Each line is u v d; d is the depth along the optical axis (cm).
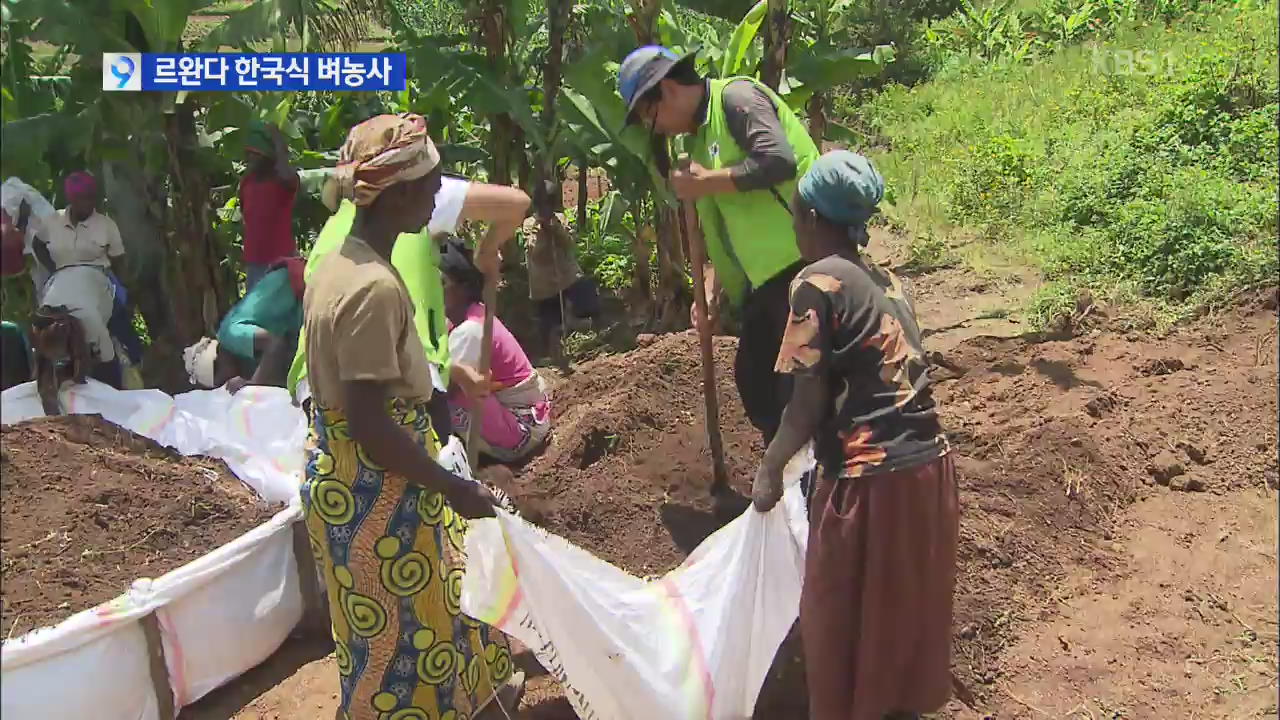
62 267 378
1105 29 1245
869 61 600
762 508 257
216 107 502
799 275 246
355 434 217
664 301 648
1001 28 1364
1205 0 1163
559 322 650
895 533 240
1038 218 751
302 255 520
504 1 593
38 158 394
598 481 412
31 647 253
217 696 314
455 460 309
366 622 244
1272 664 317
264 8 474
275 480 358
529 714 303
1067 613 346
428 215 228
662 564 367
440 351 305
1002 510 390
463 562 268
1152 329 555
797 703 303
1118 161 751
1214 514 398
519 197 294
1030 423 449
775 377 356
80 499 338
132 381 441
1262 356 507
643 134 527
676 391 473
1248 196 638
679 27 619
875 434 240
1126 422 455
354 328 210
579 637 265
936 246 751
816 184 244
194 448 383
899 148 1010
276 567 322
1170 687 311
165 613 288
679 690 271
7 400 365
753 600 273
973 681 315
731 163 325
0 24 391
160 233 500
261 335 428
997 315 629
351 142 216
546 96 604
